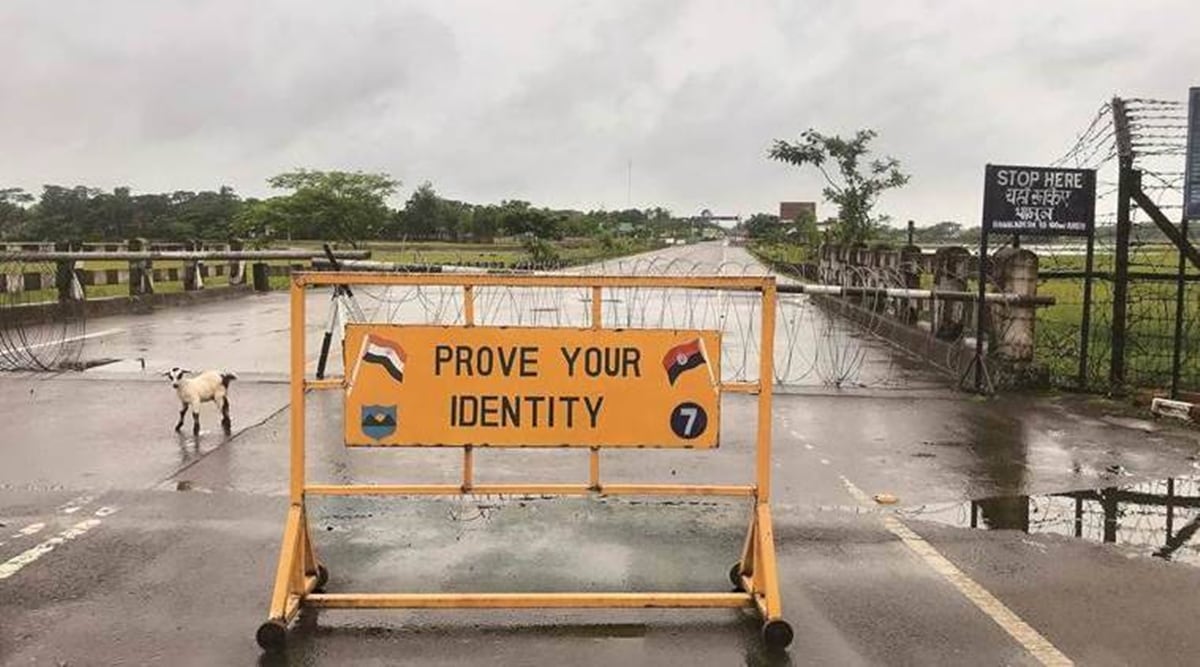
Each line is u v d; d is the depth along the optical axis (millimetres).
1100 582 5297
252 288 29172
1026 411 10234
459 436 4699
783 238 67188
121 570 5277
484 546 5699
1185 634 4617
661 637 4523
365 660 4250
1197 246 11633
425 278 4664
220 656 4270
